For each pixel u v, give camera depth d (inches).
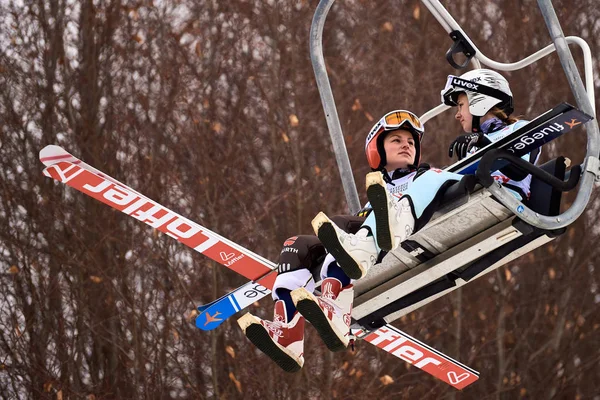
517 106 1515.7
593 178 435.2
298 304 408.5
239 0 1549.0
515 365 1286.9
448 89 498.3
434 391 1203.9
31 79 1462.8
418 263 472.7
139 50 1509.6
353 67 1512.1
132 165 1396.4
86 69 1481.3
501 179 450.9
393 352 566.9
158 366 1164.5
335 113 531.8
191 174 1373.0
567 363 1280.8
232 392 1156.5
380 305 497.0
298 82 1482.5
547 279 1341.0
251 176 1384.1
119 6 1539.1
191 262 1248.2
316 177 1344.7
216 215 1305.4
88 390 1187.3
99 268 1206.3
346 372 1114.7
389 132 485.7
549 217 429.1
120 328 1232.2
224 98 1464.1
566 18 1571.1
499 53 1557.6
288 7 1550.2
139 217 494.6
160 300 1219.2
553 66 1529.3
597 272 1352.1
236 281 1250.0
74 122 1440.7
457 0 1594.5
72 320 1242.0
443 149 1416.1
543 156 1464.1
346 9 1584.6
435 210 431.8
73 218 1295.5
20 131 1421.0
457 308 1270.9
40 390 1183.6
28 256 1266.0
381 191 404.5
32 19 1512.1
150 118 1446.9
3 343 1202.0
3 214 1311.5
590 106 434.6
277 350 430.9
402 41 1547.7
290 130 1392.7
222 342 1196.5
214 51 1505.9
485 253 463.2
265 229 1317.7
